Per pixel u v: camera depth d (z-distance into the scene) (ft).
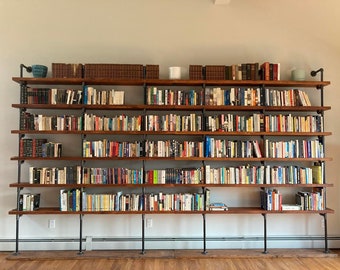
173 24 11.57
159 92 10.62
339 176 11.51
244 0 11.60
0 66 11.21
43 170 10.28
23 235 11.00
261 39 11.63
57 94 10.49
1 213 11.03
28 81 10.53
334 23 11.55
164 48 11.53
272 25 11.65
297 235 11.30
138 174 10.41
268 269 9.32
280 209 10.50
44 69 10.62
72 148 11.19
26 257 10.11
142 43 11.52
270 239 11.26
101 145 10.43
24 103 10.41
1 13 11.32
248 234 11.27
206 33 11.58
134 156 10.42
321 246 11.26
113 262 9.87
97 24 11.49
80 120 10.44
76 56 11.39
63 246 10.98
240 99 10.63
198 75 10.71
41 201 11.03
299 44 11.62
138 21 11.53
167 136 11.33
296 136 11.34
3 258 10.21
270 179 10.54
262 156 10.61
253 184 10.43
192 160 11.03
